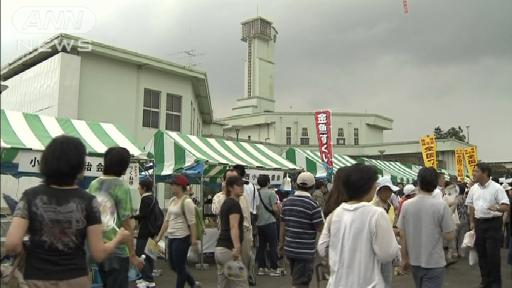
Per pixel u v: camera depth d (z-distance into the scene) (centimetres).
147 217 727
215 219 1062
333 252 331
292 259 516
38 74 1534
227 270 489
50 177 269
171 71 1745
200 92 2080
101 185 409
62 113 1410
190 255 918
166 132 1155
